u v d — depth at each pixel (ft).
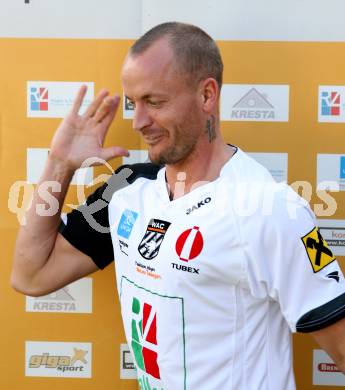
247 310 6.23
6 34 8.29
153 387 6.81
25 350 8.78
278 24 8.07
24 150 8.48
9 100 8.40
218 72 6.48
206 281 6.17
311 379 8.57
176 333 6.31
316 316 5.85
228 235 6.05
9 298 8.71
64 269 7.77
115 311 8.72
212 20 8.11
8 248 8.63
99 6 8.21
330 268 6.01
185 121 6.19
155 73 6.01
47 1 8.21
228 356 6.26
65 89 8.36
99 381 8.79
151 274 6.44
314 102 8.18
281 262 5.94
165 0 8.13
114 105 7.30
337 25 8.04
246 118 8.24
